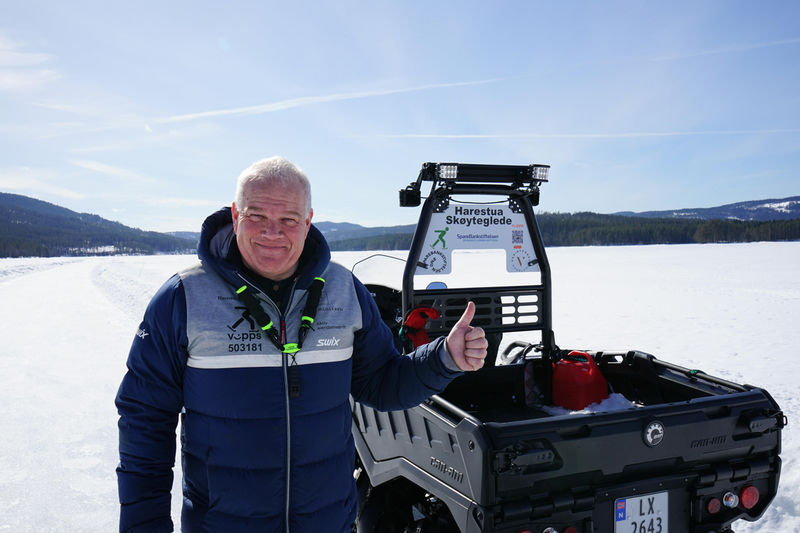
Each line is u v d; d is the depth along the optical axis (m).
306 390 1.38
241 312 1.36
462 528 1.82
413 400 1.59
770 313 10.16
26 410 4.90
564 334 8.45
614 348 7.25
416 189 2.87
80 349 7.73
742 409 2.12
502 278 12.76
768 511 2.98
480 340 1.47
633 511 1.95
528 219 3.15
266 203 1.36
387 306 3.81
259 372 1.34
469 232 3.01
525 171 3.01
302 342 1.39
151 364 1.35
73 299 14.99
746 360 6.37
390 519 2.48
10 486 3.38
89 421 4.62
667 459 1.98
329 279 1.51
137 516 1.33
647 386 2.85
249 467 1.34
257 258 1.39
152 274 26.70
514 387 3.05
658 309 11.16
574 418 1.85
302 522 1.39
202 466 1.37
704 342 7.56
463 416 1.86
